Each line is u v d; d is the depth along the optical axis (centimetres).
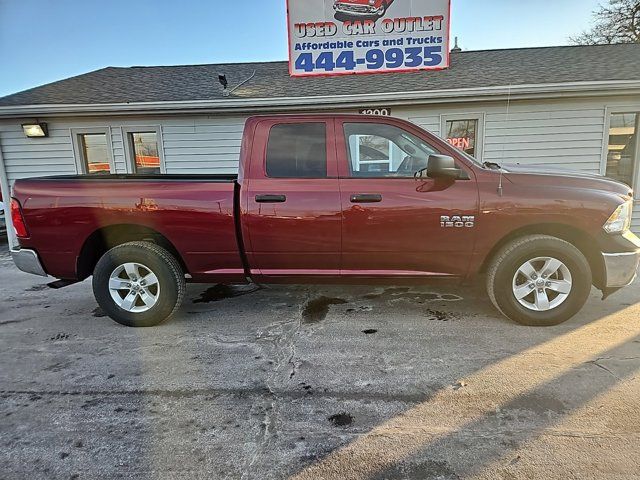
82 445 213
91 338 349
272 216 341
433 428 219
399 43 788
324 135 348
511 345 313
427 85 756
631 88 684
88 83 929
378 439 211
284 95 761
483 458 195
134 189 351
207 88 852
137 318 365
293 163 348
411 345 318
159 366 296
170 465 197
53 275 366
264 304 423
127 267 364
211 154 833
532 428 216
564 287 338
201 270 366
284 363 296
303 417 232
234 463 197
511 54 970
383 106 757
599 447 201
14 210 356
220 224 348
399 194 335
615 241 328
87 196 350
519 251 334
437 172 316
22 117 804
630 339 318
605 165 767
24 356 318
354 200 336
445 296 432
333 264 354
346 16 790
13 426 230
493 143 775
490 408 235
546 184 331
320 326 361
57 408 247
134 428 226
